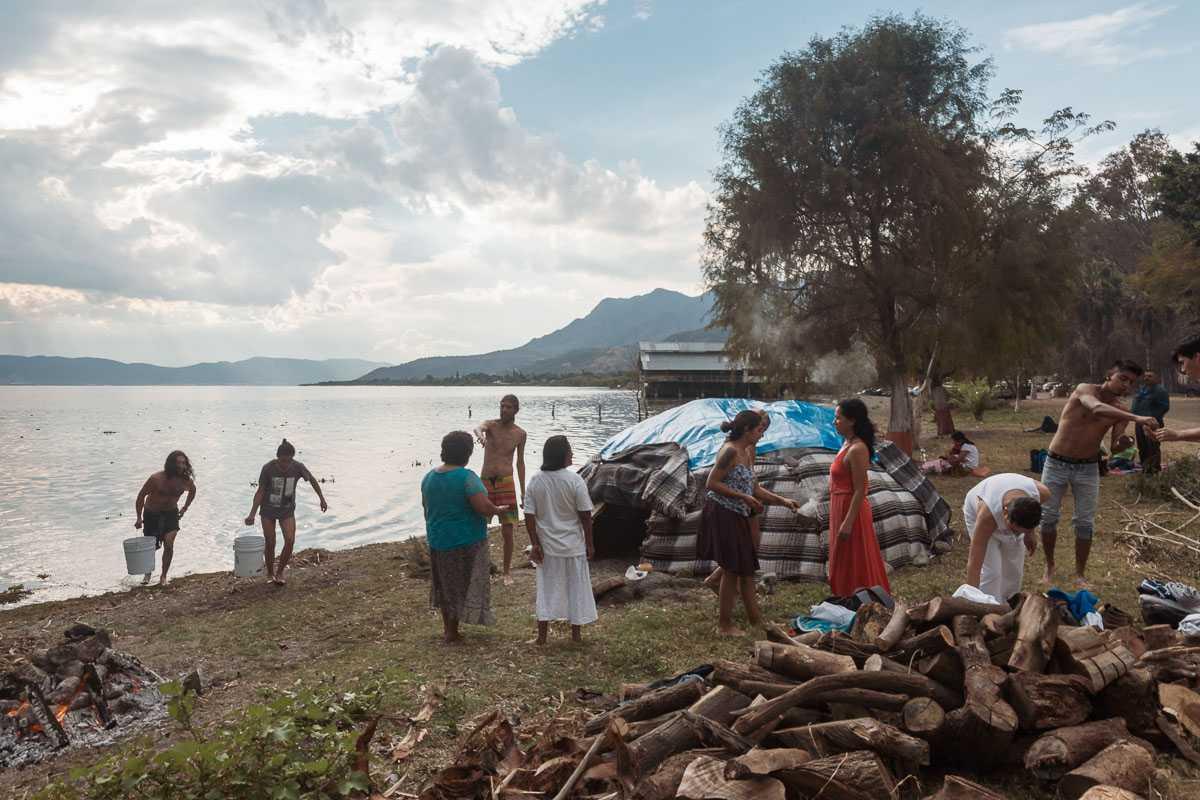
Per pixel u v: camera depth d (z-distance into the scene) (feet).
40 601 35.32
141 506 35.14
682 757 11.27
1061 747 11.30
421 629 23.90
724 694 12.93
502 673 18.84
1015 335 70.44
